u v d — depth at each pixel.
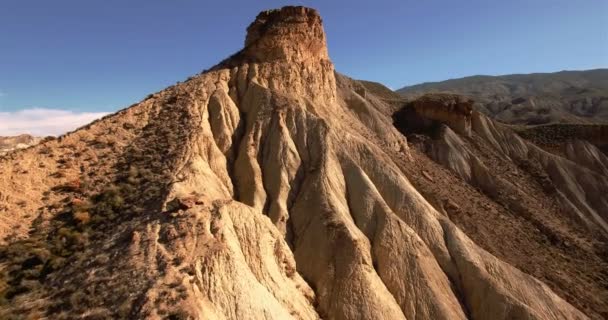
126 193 35.75
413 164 57.78
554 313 36.53
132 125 44.94
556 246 51.69
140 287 26.05
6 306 26.16
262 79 51.78
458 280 37.69
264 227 33.59
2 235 31.50
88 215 33.56
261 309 27.58
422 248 38.19
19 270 29.03
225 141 44.88
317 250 36.69
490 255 39.84
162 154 40.28
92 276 27.55
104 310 24.98
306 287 34.03
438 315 34.19
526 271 42.56
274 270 32.22
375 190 42.53
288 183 42.22
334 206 39.41
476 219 48.47
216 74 52.19
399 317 33.25
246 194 41.16
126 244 29.61
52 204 34.78
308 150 45.47
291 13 55.50
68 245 31.11
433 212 42.78
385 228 38.97
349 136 47.88
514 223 53.22
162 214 31.95
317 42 57.09
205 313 25.27
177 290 25.84
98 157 40.38
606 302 41.53
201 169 38.81
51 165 38.25
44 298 26.55
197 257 28.20
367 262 35.66
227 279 27.88
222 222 31.11
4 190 34.31
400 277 36.22
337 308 33.19
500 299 35.44
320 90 55.06
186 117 45.34
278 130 45.97
